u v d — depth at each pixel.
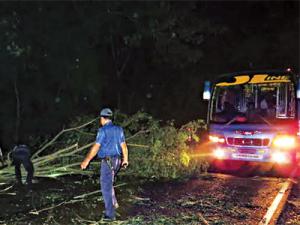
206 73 19.91
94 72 15.21
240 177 8.95
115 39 17.19
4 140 12.79
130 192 7.38
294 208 6.48
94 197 6.98
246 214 6.15
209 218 5.96
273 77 9.50
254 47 20.77
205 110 18.88
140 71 19.03
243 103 9.69
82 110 14.86
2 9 11.35
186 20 16.17
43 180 8.27
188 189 7.73
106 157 5.64
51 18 12.59
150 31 14.91
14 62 11.97
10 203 6.56
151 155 8.82
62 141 9.56
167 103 19.08
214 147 9.81
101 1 13.77
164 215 6.07
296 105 9.18
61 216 5.98
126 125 9.45
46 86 13.59
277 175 9.13
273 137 9.19
